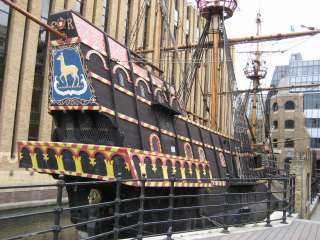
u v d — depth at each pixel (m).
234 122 22.64
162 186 11.41
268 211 12.35
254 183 18.64
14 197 20.80
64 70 11.12
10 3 10.27
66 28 10.98
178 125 14.46
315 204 27.12
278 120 77.56
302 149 73.75
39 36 27.23
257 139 40.78
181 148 14.25
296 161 19.09
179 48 29.61
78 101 10.92
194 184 13.41
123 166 9.92
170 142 13.64
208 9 25.14
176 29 41.81
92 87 10.71
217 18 25.22
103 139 11.09
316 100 89.62
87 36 11.15
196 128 15.95
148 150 12.21
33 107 26.75
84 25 11.20
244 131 23.12
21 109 25.50
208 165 15.19
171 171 12.13
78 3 29.56
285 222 12.87
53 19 11.18
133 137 11.70
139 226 8.79
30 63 26.25
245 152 22.05
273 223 12.78
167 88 14.62
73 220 11.66
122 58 12.45
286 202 13.55
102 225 11.00
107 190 10.97
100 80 11.05
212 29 25.73
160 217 12.27
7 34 25.50
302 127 75.62
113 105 11.20
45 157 11.29
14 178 24.33
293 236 10.67
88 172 10.42
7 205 18.52
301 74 93.25
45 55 27.67
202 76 43.38
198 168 14.16
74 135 11.57
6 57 25.23
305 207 19.12
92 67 10.94
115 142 10.91
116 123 10.98
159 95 13.79
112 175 10.02
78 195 11.48
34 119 26.77
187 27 45.66
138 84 12.73
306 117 89.69
